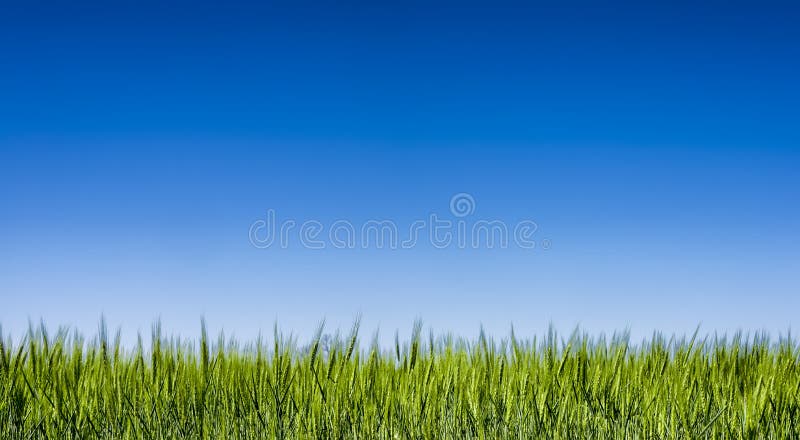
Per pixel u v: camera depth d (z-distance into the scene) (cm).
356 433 504
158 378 532
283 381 516
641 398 525
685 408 493
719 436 479
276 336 523
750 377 548
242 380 533
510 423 518
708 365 556
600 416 516
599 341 582
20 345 516
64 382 518
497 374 553
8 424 491
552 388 529
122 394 517
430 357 561
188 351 568
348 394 519
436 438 512
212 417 518
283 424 501
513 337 565
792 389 504
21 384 505
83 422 498
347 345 526
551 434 507
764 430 478
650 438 498
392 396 523
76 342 548
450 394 544
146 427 497
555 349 542
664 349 566
